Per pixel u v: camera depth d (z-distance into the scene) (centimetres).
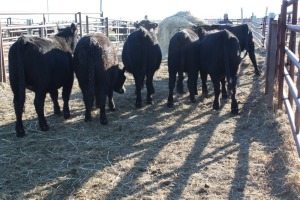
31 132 584
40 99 570
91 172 440
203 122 621
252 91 840
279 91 644
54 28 1441
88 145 529
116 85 739
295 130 470
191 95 742
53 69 567
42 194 390
